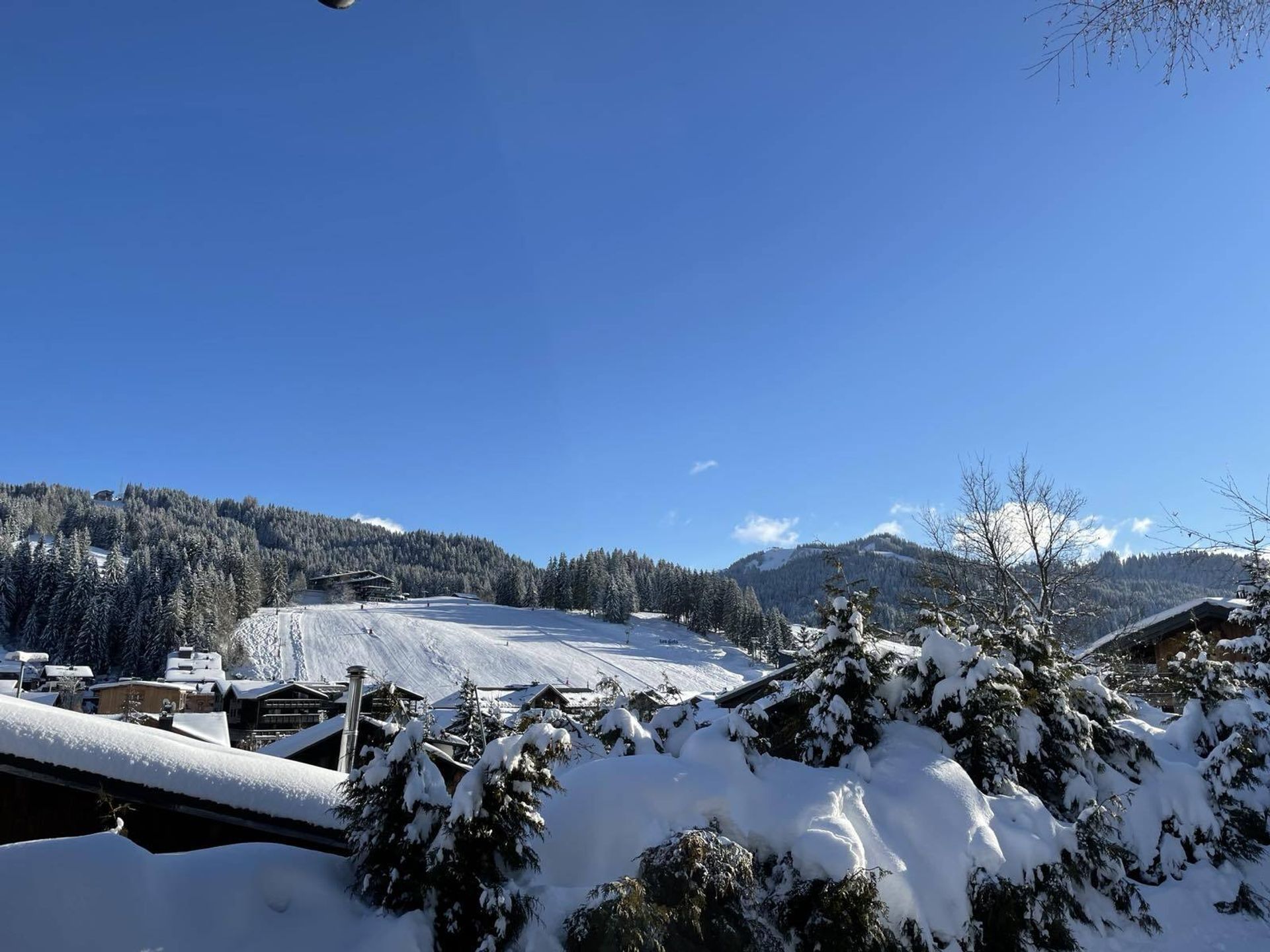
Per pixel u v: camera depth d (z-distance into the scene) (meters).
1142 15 4.19
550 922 5.20
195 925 4.36
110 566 100.00
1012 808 7.80
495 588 161.38
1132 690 17.06
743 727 7.34
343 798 6.76
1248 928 8.10
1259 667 13.14
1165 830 9.24
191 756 6.82
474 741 15.45
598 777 6.70
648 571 180.12
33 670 72.94
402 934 4.59
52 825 6.68
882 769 7.78
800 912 6.08
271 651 92.81
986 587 22.14
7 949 3.76
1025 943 6.77
